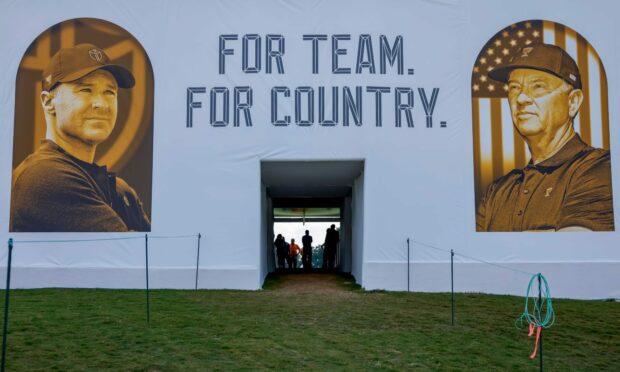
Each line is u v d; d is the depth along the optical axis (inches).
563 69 720.3
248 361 428.5
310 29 717.3
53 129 698.2
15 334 469.1
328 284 749.9
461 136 710.5
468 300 641.0
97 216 692.1
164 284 688.4
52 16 709.9
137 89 706.2
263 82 710.5
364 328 521.3
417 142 708.7
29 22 708.7
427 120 711.1
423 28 720.3
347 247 916.0
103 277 685.9
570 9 727.1
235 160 702.5
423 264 695.1
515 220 702.5
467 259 698.2
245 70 711.1
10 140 696.4
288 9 718.5
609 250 701.9
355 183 781.9
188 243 692.7
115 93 705.0
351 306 601.6
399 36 719.1
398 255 697.6
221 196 698.8
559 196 705.6
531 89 716.7
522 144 711.7
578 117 716.7
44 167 695.1
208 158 701.9
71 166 696.4
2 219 688.4
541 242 700.0
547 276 695.7
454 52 718.5
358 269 757.3
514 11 724.0
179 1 715.4
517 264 696.4
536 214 703.1
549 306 410.0
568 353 478.9
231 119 706.2
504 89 716.7
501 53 719.7
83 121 700.0
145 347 449.7
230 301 615.8
